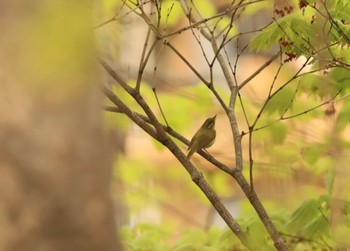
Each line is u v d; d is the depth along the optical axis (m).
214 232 13.12
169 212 20.77
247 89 18.84
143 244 12.73
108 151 5.35
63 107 5.11
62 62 5.09
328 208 11.67
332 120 12.86
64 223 5.10
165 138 9.90
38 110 5.07
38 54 5.07
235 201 20.08
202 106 16.56
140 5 9.60
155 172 19.86
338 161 12.23
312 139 14.38
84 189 5.14
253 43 10.11
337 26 9.75
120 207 18.52
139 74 9.55
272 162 15.16
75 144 5.13
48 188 5.06
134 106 16.12
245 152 18.06
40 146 5.06
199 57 24.88
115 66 11.97
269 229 10.07
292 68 15.83
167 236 14.26
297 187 15.55
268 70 21.02
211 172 18.78
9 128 5.03
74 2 5.14
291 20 9.97
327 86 11.75
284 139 14.26
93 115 5.23
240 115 16.34
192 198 20.67
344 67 9.80
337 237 11.36
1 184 5.02
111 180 5.37
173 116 16.69
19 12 5.07
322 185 15.45
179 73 24.38
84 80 5.16
